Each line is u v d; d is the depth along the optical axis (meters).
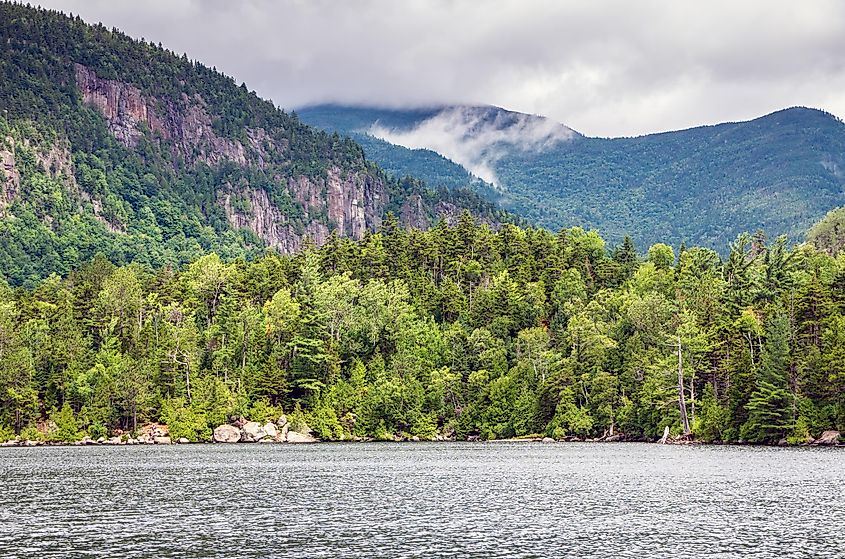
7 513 67.69
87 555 51.59
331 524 61.78
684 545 53.34
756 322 155.62
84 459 128.50
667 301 184.25
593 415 169.38
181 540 56.03
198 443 178.50
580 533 57.53
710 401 151.25
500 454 132.25
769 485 81.88
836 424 134.75
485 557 50.53
